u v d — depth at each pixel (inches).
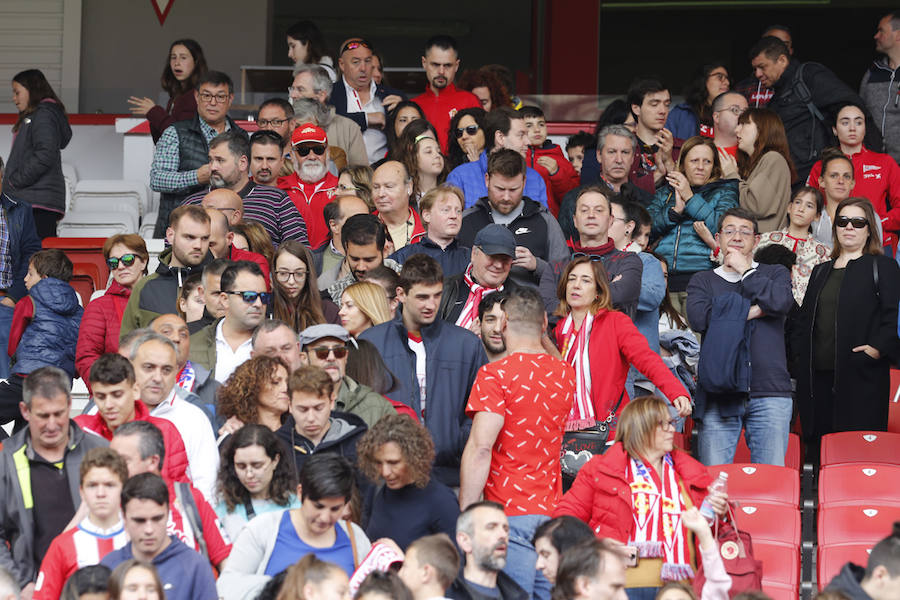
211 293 1013.8
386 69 1814.7
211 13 2246.6
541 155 1528.1
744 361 1074.1
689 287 1117.1
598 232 1078.4
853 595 695.1
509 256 1032.2
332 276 1155.9
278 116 1475.1
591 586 695.1
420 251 1139.9
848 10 2802.7
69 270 1238.9
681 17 2815.0
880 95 1643.7
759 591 705.0
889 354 1111.6
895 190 1443.2
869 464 1055.0
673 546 847.7
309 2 2775.6
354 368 919.7
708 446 1090.1
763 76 1551.4
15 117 1918.1
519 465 868.6
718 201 1316.4
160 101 1796.3
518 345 884.6
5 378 1273.4
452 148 1398.9
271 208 1288.1
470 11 2775.6
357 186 1369.3
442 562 703.1
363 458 788.6
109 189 1742.1
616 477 858.8
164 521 733.3
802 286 1237.1
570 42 2332.7
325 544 770.8
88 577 678.5
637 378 1074.7
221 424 903.1
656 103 1478.8
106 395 844.0
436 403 925.2
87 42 2234.3
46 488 831.1
